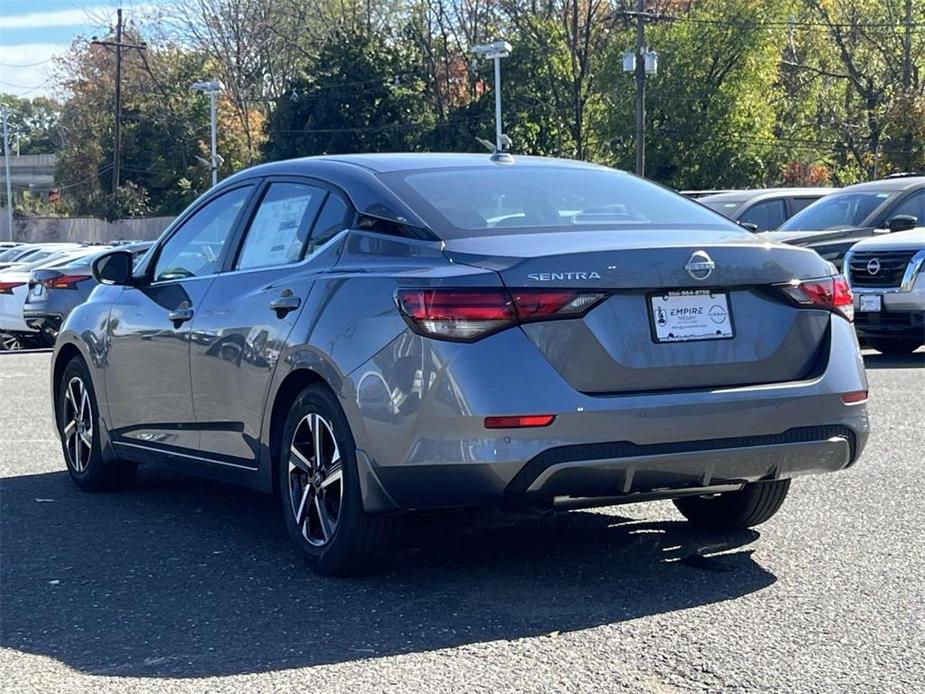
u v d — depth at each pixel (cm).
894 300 1246
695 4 5256
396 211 505
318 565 509
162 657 421
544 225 503
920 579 498
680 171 4825
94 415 693
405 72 5353
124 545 580
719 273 470
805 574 508
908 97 4556
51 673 408
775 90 5672
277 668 406
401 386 457
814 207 1519
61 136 8269
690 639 428
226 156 6425
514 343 446
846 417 491
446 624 448
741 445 469
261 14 6488
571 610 463
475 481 447
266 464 541
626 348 455
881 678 389
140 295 650
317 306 504
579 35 5378
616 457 450
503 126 4972
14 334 1864
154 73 6575
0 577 527
